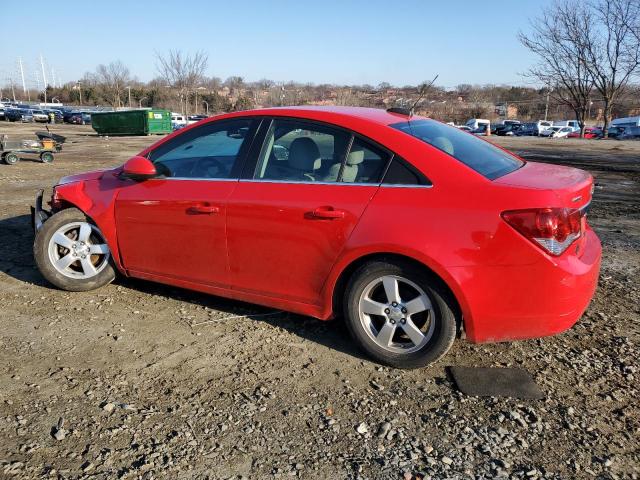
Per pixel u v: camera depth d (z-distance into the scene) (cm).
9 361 343
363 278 333
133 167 399
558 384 323
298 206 344
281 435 275
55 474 244
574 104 4325
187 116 5012
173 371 335
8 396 303
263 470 250
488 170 327
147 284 482
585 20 3716
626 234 690
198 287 404
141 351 359
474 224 300
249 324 403
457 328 325
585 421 288
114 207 426
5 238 630
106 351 358
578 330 395
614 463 256
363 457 259
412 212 314
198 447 264
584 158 1970
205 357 353
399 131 339
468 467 253
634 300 454
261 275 369
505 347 368
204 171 393
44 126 4769
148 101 7750
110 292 462
